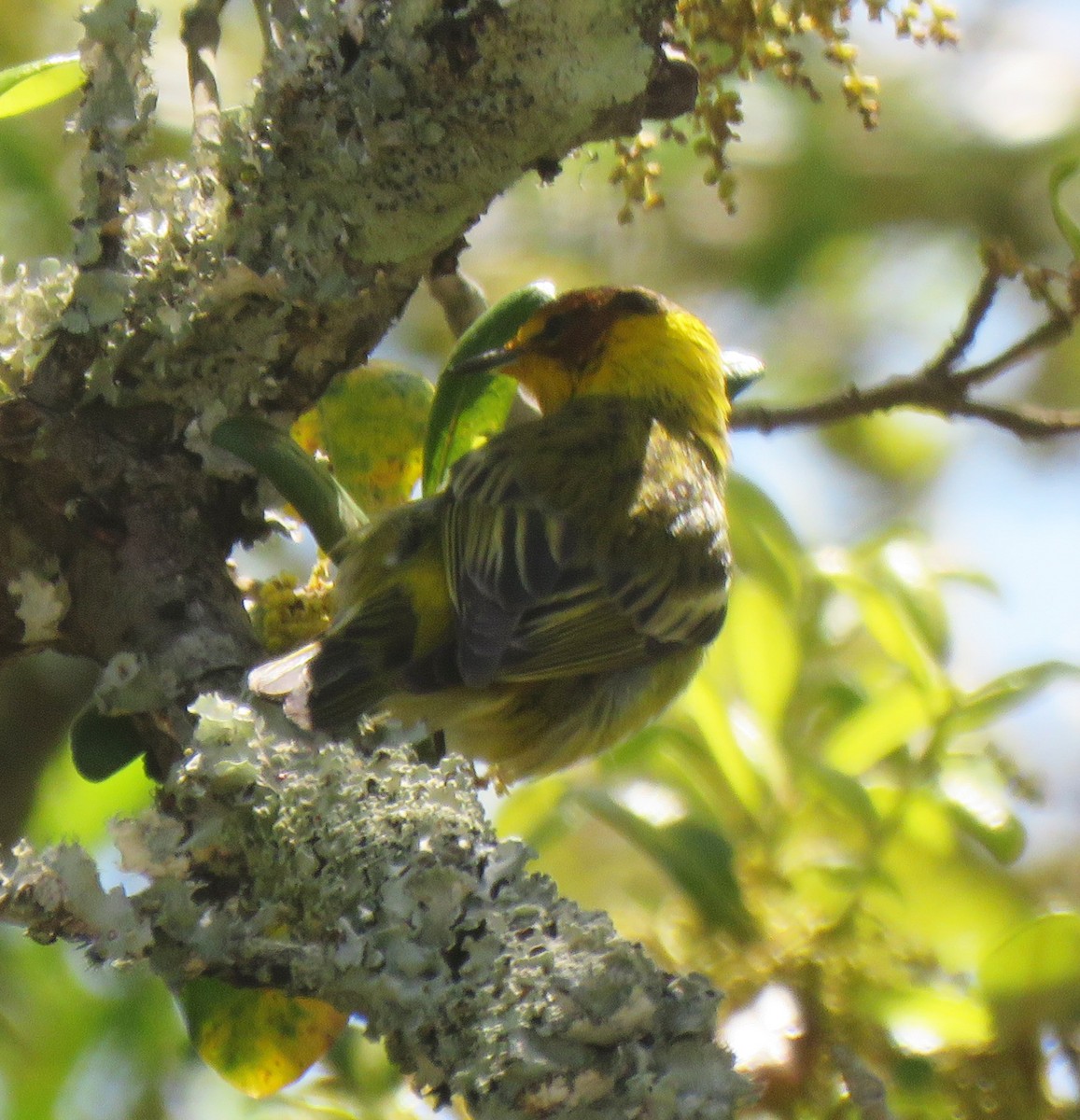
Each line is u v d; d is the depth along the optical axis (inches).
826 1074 274.7
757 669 321.1
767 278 507.8
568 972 176.4
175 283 235.5
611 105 235.3
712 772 317.1
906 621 314.8
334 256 237.0
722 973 285.0
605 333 354.9
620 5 231.3
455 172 234.7
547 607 302.4
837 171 506.6
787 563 326.3
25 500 231.5
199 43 248.1
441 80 230.1
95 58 235.8
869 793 304.8
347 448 292.2
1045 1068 271.9
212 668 221.3
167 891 191.2
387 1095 304.8
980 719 309.1
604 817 299.7
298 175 235.8
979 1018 278.5
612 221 513.3
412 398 292.8
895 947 291.3
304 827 191.6
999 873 338.6
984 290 314.0
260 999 259.0
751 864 301.4
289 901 190.9
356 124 232.7
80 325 233.5
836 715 323.0
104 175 235.0
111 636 227.3
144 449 238.7
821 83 505.0
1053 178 309.9
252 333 238.1
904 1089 274.1
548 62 230.4
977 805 305.7
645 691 320.8
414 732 227.0
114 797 331.6
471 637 273.7
